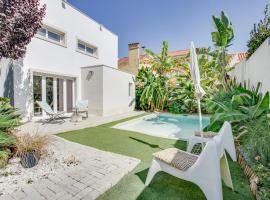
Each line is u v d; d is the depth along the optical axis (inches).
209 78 467.8
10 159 139.3
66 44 402.6
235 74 422.9
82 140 215.5
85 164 138.8
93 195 98.0
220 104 230.7
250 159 131.8
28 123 299.4
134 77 573.9
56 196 96.5
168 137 234.8
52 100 376.5
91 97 428.5
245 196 99.8
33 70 325.7
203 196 99.5
